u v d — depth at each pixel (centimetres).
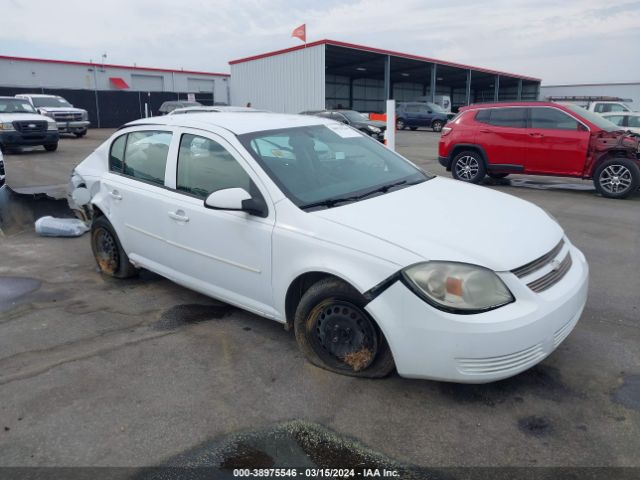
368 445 268
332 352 331
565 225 734
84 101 3344
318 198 349
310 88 2892
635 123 1541
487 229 311
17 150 1741
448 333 272
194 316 428
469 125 1089
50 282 514
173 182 420
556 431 275
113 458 262
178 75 4325
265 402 306
